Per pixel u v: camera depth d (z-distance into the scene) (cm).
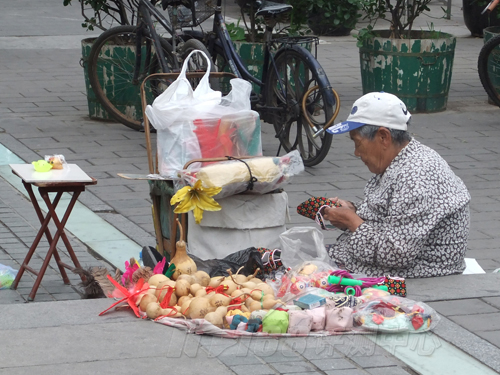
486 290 403
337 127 405
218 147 477
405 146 401
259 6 840
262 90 783
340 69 1273
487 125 939
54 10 1836
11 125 891
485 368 329
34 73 1190
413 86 980
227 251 457
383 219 405
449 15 1714
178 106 473
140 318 371
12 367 319
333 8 1020
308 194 683
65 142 830
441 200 395
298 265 412
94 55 885
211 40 797
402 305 369
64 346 339
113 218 619
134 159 779
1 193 671
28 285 491
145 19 811
